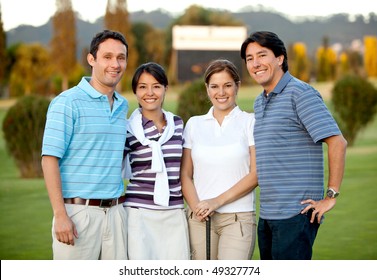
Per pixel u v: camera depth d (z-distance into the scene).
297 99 3.77
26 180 11.32
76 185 3.74
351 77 14.44
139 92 4.02
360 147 14.12
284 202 3.79
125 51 3.90
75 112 3.72
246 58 3.98
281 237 3.81
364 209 8.73
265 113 3.88
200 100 11.17
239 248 3.99
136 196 3.99
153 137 4.01
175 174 4.05
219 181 4.00
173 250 4.00
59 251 3.77
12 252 6.88
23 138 11.22
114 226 3.86
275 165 3.81
